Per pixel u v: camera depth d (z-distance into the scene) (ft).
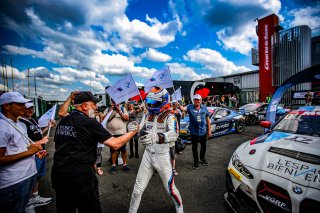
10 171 5.27
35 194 9.01
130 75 10.93
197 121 12.28
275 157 6.26
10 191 5.26
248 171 6.44
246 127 28.84
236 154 7.80
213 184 10.31
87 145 5.14
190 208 8.04
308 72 12.15
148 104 7.09
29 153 5.52
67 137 5.12
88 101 5.66
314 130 7.82
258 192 5.89
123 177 11.71
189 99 55.36
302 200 4.88
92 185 5.32
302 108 9.55
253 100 80.23
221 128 21.86
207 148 17.67
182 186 10.12
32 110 9.13
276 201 5.41
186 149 17.61
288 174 5.46
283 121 9.28
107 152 18.16
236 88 77.92
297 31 51.03
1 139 5.07
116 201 8.91
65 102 7.07
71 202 5.15
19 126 6.12
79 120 5.19
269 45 58.29
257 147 7.43
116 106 12.28
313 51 57.88
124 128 12.85
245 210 6.40
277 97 14.16
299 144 6.75
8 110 5.74
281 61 54.60
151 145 6.72
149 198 9.00
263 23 59.36
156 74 12.50
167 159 6.63
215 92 64.18
